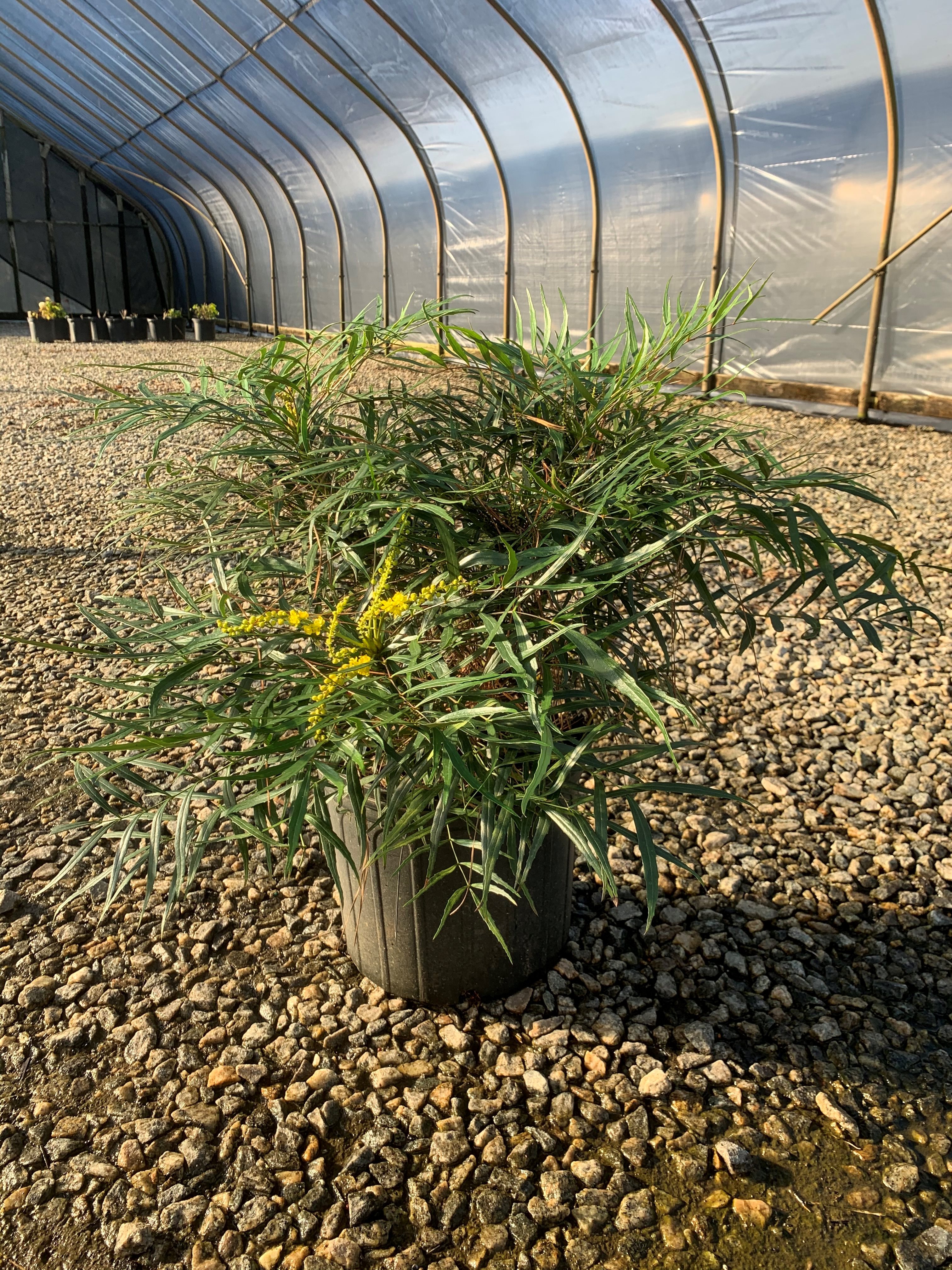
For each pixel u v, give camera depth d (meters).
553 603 1.47
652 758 2.43
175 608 1.52
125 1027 1.60
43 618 3.34
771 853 2.06
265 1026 1.60
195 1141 1.39
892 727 2.59
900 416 5.77
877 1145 1.39
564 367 1.39
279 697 1.37
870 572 3.61
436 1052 1.55
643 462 1.37
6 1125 1.43
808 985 1.69
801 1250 1.24
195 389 1.56
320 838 1.26
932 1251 1.24
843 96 5.36
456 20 6.42
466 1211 1.30
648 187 6.64
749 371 6.48
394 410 1.58
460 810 1.28
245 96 9.41
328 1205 1.31
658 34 5.73
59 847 2.08
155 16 8.34
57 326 12.95
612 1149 1.38
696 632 3.16
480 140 7.73
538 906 1.59
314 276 11.75
